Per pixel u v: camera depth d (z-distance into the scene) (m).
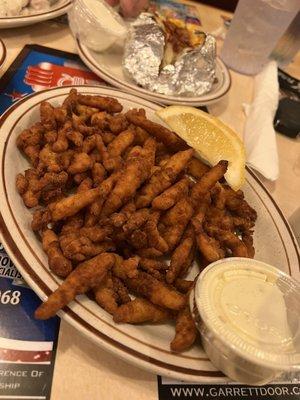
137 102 0.28
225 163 0.23
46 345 0.16
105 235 0.18
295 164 0.33
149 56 0.31
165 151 0.26
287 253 0.23
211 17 0.46
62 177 0.20
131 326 0.16
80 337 0.17
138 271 0.18
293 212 0.28
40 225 0.18
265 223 0.25
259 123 0.32
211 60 0.32
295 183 0.31
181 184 0.22
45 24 0.35
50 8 0.33
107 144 0.24
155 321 0.18
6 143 0.21
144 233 0.19
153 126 0.25
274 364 0.14
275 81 0.37
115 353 0.15
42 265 0.16
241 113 0.35
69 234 0.18
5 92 0.27
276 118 0.35
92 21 0.31
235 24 0.38
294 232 0.25
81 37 0.32
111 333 0.15
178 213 0.21
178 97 0.31
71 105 0.24
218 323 0.15
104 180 0.21
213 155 0.25
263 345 0.15
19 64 0.29
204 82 0.32
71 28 0.34
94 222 0.19
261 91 0.36
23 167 0.22
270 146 0.30
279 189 0.30
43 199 0.20
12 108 0.23
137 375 0.17
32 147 0.22
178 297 0.17
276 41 0.38
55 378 0.15
